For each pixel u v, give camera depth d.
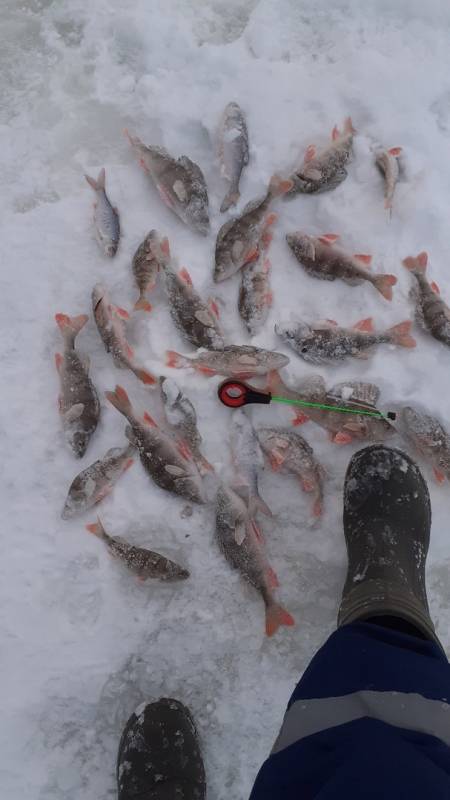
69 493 0.98
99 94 1.12
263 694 0.96
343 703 0.74
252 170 1.08
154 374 1.03
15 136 1.11
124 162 1.10
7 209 1.08
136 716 0.94
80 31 1.14
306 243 1.04
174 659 0.96
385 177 1.06
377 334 1.02
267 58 1.13
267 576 0.96
